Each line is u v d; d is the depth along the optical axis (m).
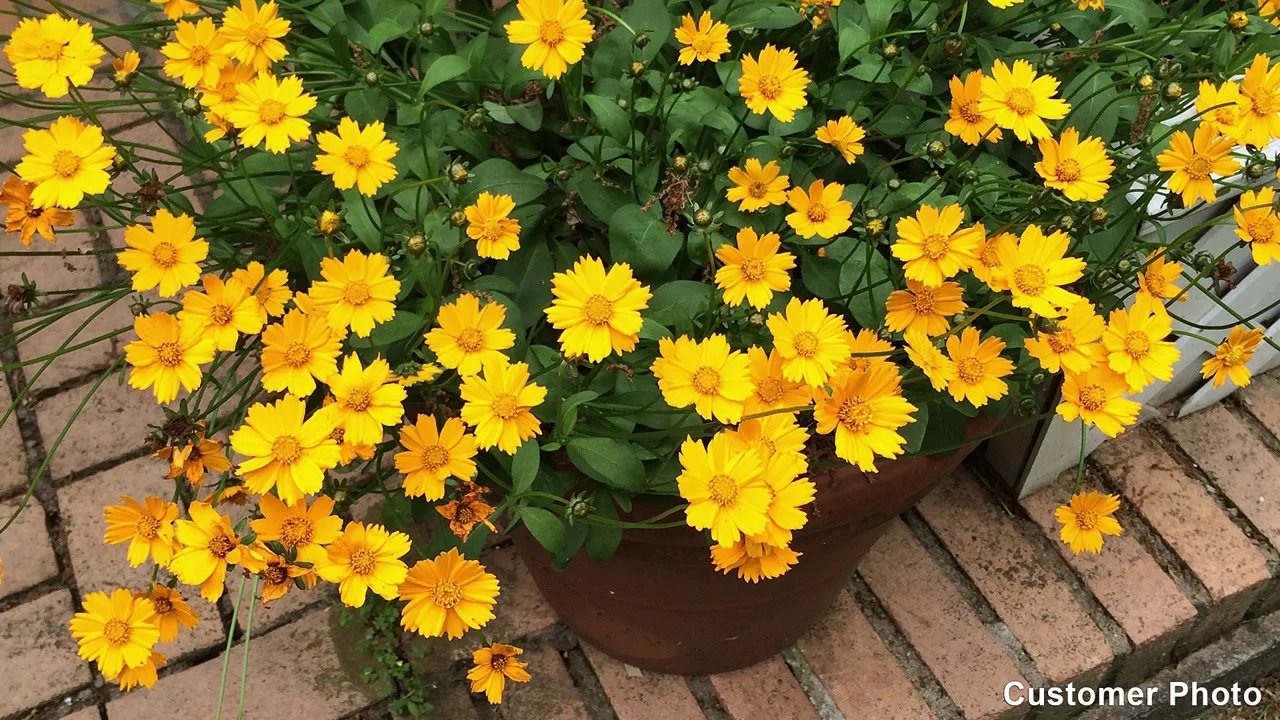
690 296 0.87
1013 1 0.90
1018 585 1.24
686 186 0.86
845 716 1.18
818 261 0.91
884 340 0.85
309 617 1.22
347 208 0.88
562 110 0.98
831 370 0.76
